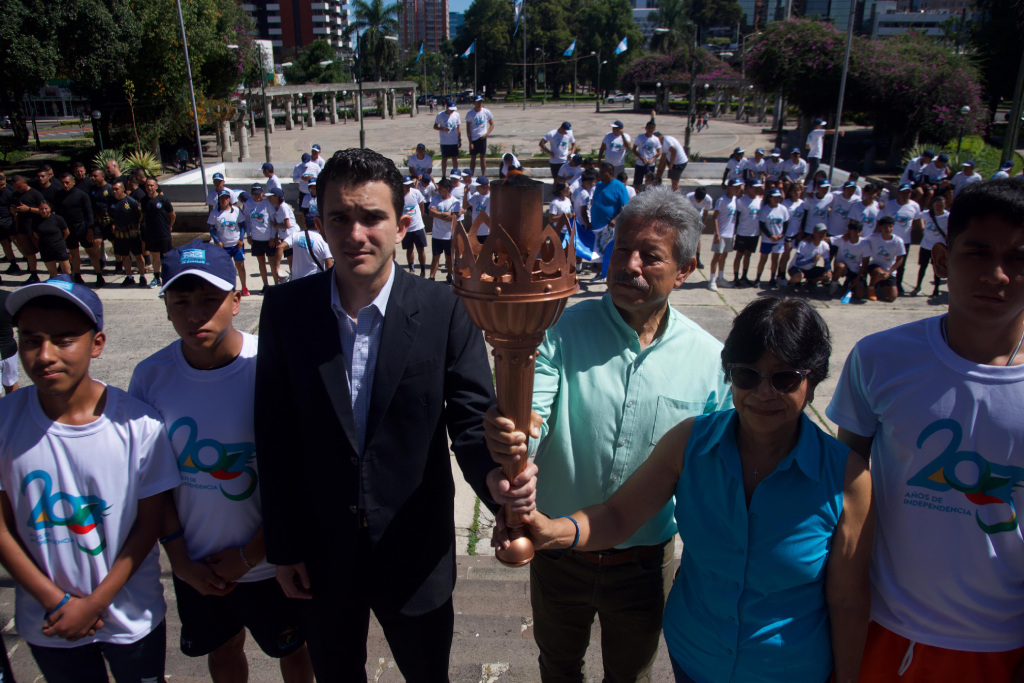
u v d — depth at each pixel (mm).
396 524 2102
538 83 81312
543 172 18172
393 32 61312
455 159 16875
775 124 35312
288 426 2119
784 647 1851
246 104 34312
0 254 12602
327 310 2082
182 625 2473
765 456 1867
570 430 2309
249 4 108375
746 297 10172
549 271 1432
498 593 3871
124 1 21391
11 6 18391
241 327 8867
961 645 1969
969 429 1869
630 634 2459
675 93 64062
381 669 3219
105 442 2105
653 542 2316
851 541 1806
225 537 2332
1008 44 20812
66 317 1996
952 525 1912
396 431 2066
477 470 2035
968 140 21344
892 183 19375
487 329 1484
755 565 1852
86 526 2111
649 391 2270
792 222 10625
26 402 2119
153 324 8969
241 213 10250
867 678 2145
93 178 10938
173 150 29438
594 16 71500
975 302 1797
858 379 2090
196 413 2240
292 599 2473
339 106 64625
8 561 2105
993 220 1747
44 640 2180
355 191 1907
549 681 2623
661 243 2105
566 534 1913
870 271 9820
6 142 27125
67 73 21062
